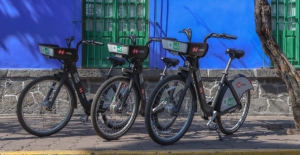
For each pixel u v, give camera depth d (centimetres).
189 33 668
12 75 971
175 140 655
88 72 972
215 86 997
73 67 712
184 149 621
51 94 706
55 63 997
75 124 856
